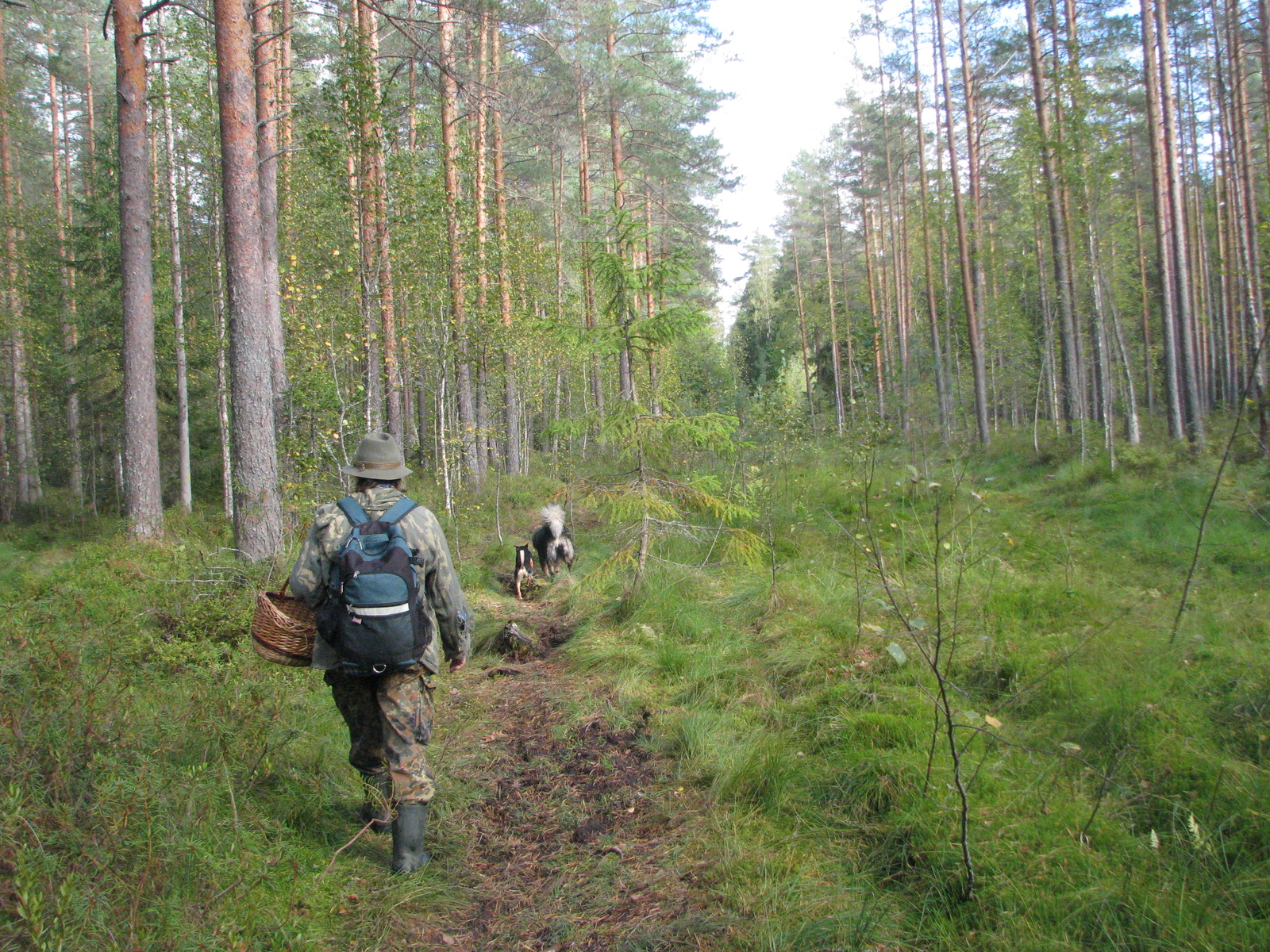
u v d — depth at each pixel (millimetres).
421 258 12383
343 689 3494
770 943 2703
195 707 3773
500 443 22344
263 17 11961
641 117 24188
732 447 8039
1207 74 25484
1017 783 3369
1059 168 15352
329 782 3914
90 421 26484
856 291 48094
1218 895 2586
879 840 3268
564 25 20781
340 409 10414
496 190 18906
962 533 8398
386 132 11273
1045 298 23312
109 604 5793
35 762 2932
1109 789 3299
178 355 18094
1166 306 16516
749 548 7609
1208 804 3025
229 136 7855
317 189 14406
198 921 2500
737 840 3406
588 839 3650
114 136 19531
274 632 3359
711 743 4371
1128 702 3809
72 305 23109
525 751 4613
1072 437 17516
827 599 6531
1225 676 4117
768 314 52625
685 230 27531
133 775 2996
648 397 9312
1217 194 25297
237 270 7809
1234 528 7840
